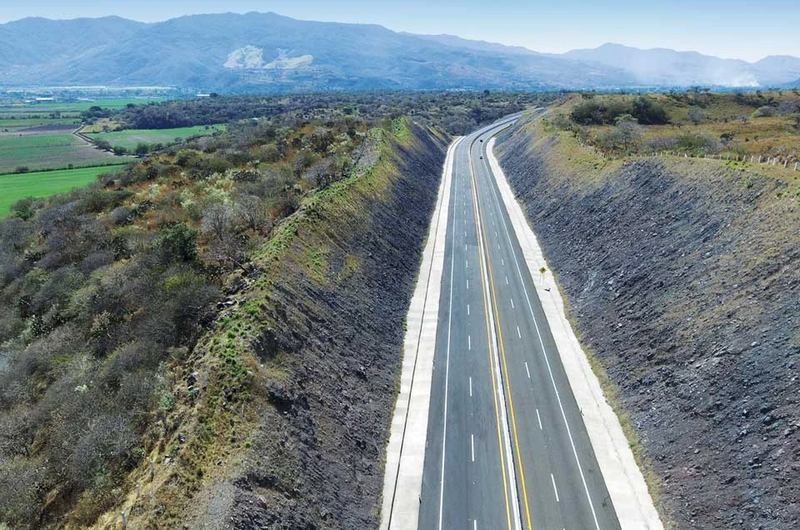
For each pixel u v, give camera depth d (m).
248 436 23.55
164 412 24.33
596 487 27.16
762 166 39.50
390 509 26.20
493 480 27.84
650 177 50.50
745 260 32.22
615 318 38.72
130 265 38.00
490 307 46.50
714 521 23.09
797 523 20.53
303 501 23.06
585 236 52.75
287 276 35.12
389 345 39.31
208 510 19.92
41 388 29.89
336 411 29.27
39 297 39.09
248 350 27.17
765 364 26.09
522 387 35.28
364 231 50.25
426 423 32.16
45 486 22.36
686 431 27.33
